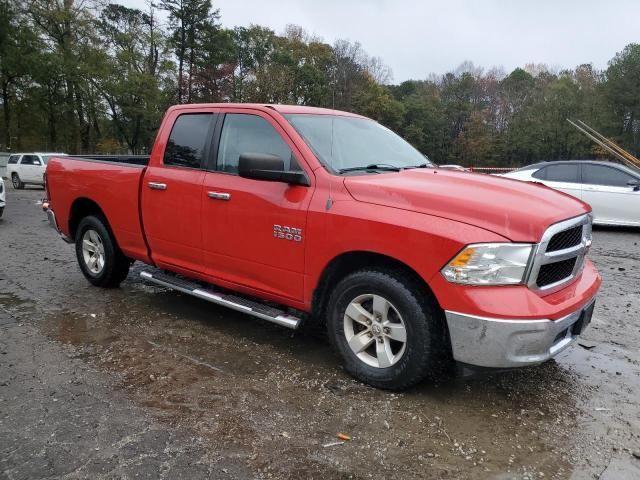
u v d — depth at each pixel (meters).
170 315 4.87
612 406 3.32
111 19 47.41
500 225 2.96
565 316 3.02
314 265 3.54
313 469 2.59
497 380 3.65
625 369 3.90
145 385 3.44
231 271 4.15
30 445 2.72
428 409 3.21
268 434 2.88
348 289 3.46
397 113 65.69
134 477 2.48
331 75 63.38
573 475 2.60
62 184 5.82
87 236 5.72
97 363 3.77
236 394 3.34
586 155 62.12
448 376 3.69
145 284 5.94
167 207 4.55
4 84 39.16
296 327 3.67
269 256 3.80
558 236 3.13
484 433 2.97
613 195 10.46
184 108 4.70
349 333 3.55
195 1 48.03
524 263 2.93
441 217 3.07
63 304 5.15
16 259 7.21
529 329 2.88
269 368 3.75
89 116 44.81
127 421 2.98
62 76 38.50
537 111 66.50
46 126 44.25
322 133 4.00
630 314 5.25
